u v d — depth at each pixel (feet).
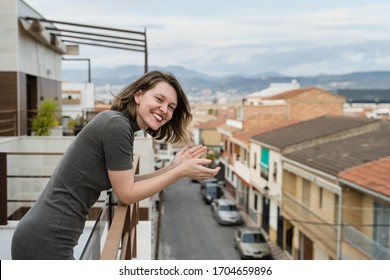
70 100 109.29
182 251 74.84
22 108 37.55
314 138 71.87
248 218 100.63
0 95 36.32
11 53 36.50
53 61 50.47
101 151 6.47
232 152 127.65
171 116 7.52
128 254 9.50
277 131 91.76
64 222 6.37
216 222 96.63
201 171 6.89
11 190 28.91
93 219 16.83
